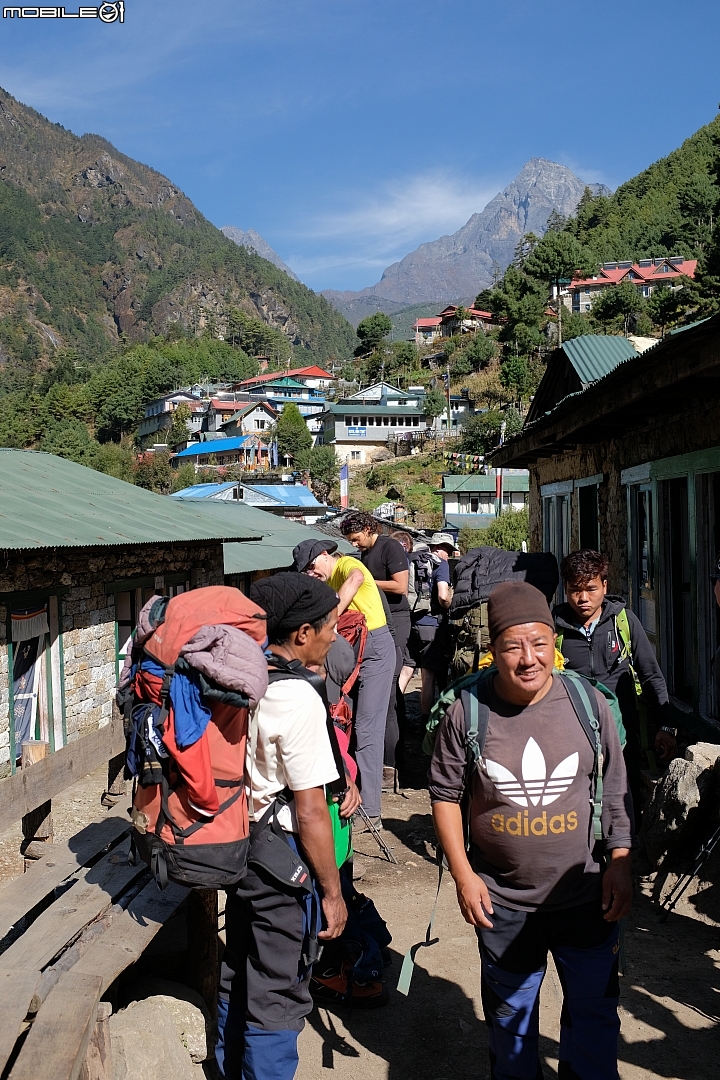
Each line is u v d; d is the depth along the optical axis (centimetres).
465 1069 319
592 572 423
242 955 272
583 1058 252
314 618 269
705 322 385
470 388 9994
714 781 454
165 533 1071
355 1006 361
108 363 17700
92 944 274
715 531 607
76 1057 212
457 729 254
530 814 245
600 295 10375
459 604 532
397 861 535
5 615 844
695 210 13900
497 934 253
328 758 256
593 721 250
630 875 250
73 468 1323
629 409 653
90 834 381
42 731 912
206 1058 306
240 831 247
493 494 5666
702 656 604
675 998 357
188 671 239
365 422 9412
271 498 4581
